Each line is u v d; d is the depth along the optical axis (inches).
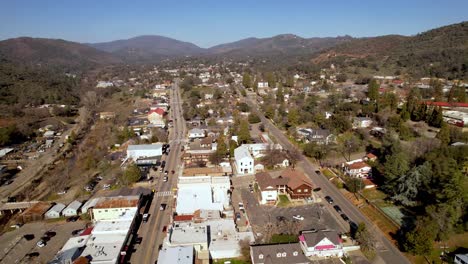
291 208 2367.1
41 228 2191.2
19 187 2908.5
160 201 2524.6
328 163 3206.2
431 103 4357.8
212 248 1825.8
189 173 2849.4
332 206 2385.6
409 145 3115.2
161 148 3582.7
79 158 3518.7
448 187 1968.5
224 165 3176.7
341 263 1756.9
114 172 3129.9
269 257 1692.9
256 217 2242.9
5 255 1900.8
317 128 4106.8
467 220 1934.1
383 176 2613.2
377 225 2116.1
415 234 1788.9
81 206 2428.6
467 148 2652.6
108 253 1766.7
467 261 1617.9
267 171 3070.9
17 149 3971.5
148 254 1857.8
